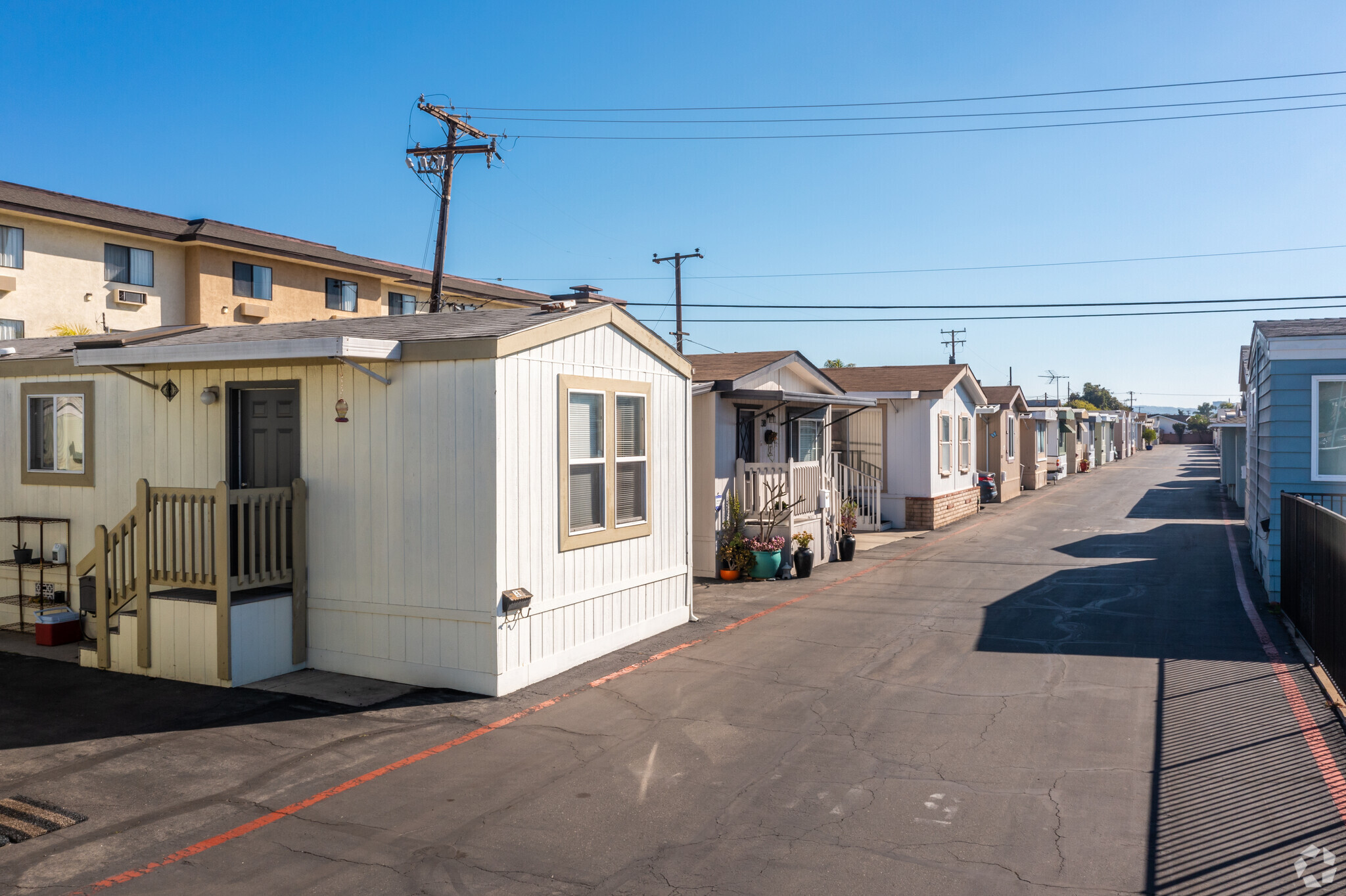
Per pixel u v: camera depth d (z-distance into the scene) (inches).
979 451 1206.9
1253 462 653.3
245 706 317.4
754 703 323.3
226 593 336.2
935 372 949.2
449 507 333.4
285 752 273.3
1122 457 2522.1
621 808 232.7
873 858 204.1
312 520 364.5
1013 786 244.4
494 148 949.8
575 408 377.7
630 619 416.5
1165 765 257.1
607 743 281.7
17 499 441.7
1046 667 366.6
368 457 350.0
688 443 469.7
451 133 944.3
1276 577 480.7
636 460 423.8
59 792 243.6
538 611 350.0
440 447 334.6
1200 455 2743.6
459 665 334.0
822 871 198.2
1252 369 628.7
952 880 193.5
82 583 404.2
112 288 1076.5
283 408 379.2
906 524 890.7
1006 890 188.7
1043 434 1507.1
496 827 221.8
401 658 345.7
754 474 613.6
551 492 357.7
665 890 190.5
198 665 344.8
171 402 396.2
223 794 242.2
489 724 299.6
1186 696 324.2
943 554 708.7
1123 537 800.3
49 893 189.6
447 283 1590.8
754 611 492.1
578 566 375.2
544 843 213.2
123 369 398.3
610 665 376.8
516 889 191.8
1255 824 216.8
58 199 1042.7
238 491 341.1
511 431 332.2
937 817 225.6
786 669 369.7
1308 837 209.3
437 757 269.3
